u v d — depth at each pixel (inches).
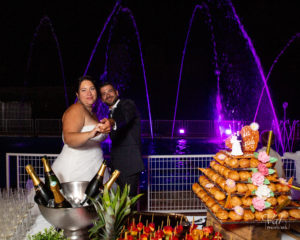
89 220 76.3
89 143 114.8
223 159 107.3
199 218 133.3
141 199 185.3
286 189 97.0
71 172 110.2
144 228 73.1
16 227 90.8
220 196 98.1
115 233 70.6
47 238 75.7
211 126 629.3
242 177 95.9
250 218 91.6
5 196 105.4
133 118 133.6
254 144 103.1
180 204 173.8
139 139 136.4
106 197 71.4
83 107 110.2
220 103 976.3
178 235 73.9
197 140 575.2
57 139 595.5
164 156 167.9
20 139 595.5
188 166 321.1
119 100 134.2
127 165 132.0
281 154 457.4
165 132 643.5
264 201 91.9
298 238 100.3
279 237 95.6
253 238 93.9
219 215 93.0
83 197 93.0
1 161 382.9
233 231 98.7
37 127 656.4
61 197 83.3
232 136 104.1
